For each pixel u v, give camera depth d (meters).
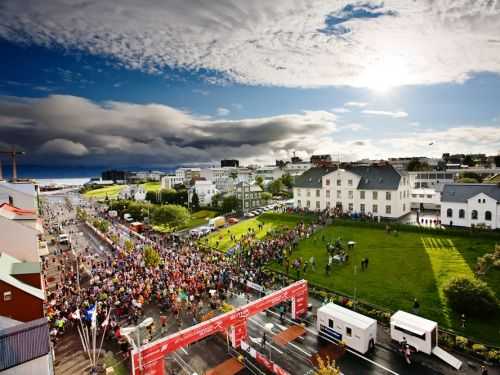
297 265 45.44
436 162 175.62
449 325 29.52
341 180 79.50
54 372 25.77
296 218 76.81
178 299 36.22
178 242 66.25
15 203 59.50
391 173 74.44
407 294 36.03
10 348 20.69
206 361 27.03
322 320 30.16
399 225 59.19
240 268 46.41
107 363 27.03
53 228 90.12
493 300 30.03
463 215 59.59
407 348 25.59
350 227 65.12
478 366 24.48
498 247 39.47
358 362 25.83
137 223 86.44
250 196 109.12
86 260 56.31
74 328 32.72
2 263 34.41
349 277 41.84
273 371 25.22
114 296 37.53
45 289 41.91
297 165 187.75
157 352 22.78
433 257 45.75
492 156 163.38
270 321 33.34
